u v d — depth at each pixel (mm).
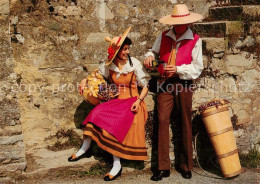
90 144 4273
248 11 4848
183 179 4156
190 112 4145
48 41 4496
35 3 4391
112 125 3957
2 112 3814
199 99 4621
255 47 4785
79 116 4691
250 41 4766
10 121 3852
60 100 4605
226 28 4680
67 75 4617
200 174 4328
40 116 4531
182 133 4184
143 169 4301
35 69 4473
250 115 4879
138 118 4074
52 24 4492
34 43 4438
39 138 4535
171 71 3945
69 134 4637
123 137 3975
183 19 3971
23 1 4336
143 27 5004
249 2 5375
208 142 4543
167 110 4129
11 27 4312
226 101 4301
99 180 3986
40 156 4289
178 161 4449
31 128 4500
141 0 4949
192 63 4070
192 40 4059
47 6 4453
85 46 4676
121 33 4883
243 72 4785
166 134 4109
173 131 4395
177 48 4086
